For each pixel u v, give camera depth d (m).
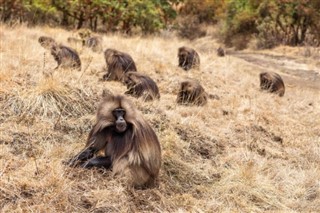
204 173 6.71
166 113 8.20
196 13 38.38
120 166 5.62
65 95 7.68
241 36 31.66
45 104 7.37
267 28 29.75
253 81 13.74
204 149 7.48
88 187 5.65
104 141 5.77
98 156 5.97
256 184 6.52
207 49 22.91
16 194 5.33
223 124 8.70
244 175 6.64
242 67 17.00
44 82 7.69
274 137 8.65
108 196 5.55
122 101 5.57
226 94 11.11
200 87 9.39
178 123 7.93
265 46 28.75
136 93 8.73
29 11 20.78
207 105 9.55
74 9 22.58
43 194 5.38
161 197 5.78
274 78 12.35
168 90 10.34
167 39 23.55
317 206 6.18
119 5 23.02
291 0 27.50
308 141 8.69
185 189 6.27
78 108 7.61
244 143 8.05
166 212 5.57
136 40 17.00
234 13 33.12
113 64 9.70
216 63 15.02
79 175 5.81
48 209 5.16
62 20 24.06
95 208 5.38
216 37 35.03
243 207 6.01
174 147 7.13
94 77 9.62
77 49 12.63
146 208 5.60
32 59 9.70
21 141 6.49
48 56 10.67
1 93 7.42
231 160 7.29
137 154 5.55
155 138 5.77
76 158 5.90
